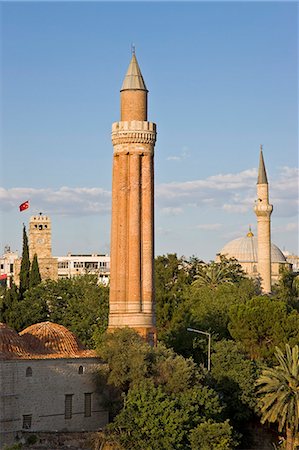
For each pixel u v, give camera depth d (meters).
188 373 97.69
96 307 135.25
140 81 111.56
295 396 103.94
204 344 123.06
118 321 107.56
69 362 92.75
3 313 131.12
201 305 143.88
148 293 108.44
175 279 176.00
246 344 125.00
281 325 123.44
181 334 126.69
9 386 86.31
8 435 85.12
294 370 105.88
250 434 111.56
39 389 89.31
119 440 88.31
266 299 130.00
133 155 109.62
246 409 109.94
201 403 95.25
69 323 133.12
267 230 188.62
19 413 86.94
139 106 111.12
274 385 105.19
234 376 111.00
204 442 90.38
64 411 91.75
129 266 108.50
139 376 95.31
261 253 188.50
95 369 95.50
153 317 108.56
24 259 156.25
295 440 104.25
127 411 90.12
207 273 175.12
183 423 91.31
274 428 112.25
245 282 170.75
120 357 95.81
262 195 188.50
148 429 88.94
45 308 136.38
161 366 97.44
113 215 110.44
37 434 86.62
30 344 93.06
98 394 95.56
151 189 110.38
